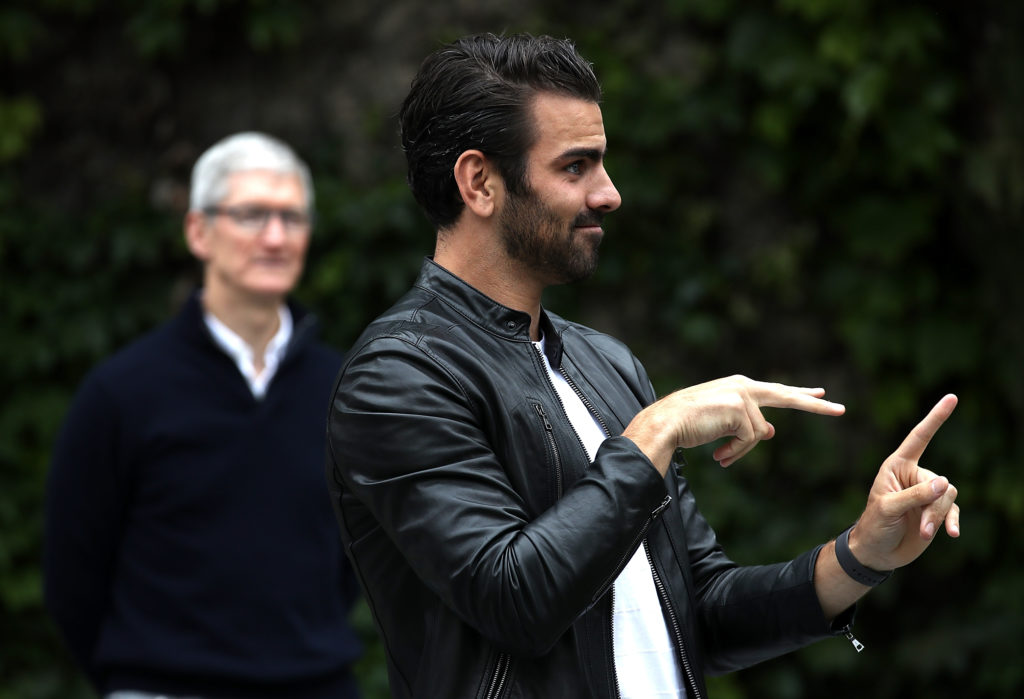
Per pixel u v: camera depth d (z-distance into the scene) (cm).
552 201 582
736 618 647
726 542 1798
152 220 1952
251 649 1069
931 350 1781
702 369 1867
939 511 582
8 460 1894
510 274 610
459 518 540
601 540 523
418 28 1920
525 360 604
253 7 1920
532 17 1877
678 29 1845
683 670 606
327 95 1948
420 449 555
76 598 1103
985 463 1802
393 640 595
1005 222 1734
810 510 1825
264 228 1156
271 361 1172
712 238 1866
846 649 1791
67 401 1923
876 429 1828
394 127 1908
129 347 1135
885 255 1775
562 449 588
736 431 562
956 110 1777
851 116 1734
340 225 1886
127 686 1067
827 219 1828
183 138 1983
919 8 1725
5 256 1934
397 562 588
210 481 1089
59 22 1992
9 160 1977
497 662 552
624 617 596
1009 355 1770
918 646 1783
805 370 1845
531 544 523
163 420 1095
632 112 1838
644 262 1858
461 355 583
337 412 586
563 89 586
